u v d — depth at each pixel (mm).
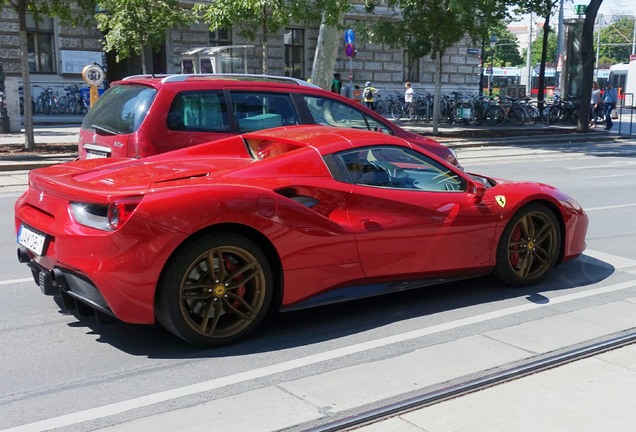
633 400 3818
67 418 3598
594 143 23797
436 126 23141
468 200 5523
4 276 6438
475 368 4246
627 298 5770
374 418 3570
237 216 4426
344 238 4875
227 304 4543
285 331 4941
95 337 4812
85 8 16812
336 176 5055
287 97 7812
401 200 5184
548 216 5980
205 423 3529
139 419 3584
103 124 7465
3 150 15719
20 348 4598
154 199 4242
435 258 5348
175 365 4324
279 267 4684
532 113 29453
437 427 3486
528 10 25906
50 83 26219
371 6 23016
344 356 4477
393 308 5480
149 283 4234
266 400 3809
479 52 36594
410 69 35938
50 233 4535
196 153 5879
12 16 25016
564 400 3809
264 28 18922
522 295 5836
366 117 8227
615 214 9867
